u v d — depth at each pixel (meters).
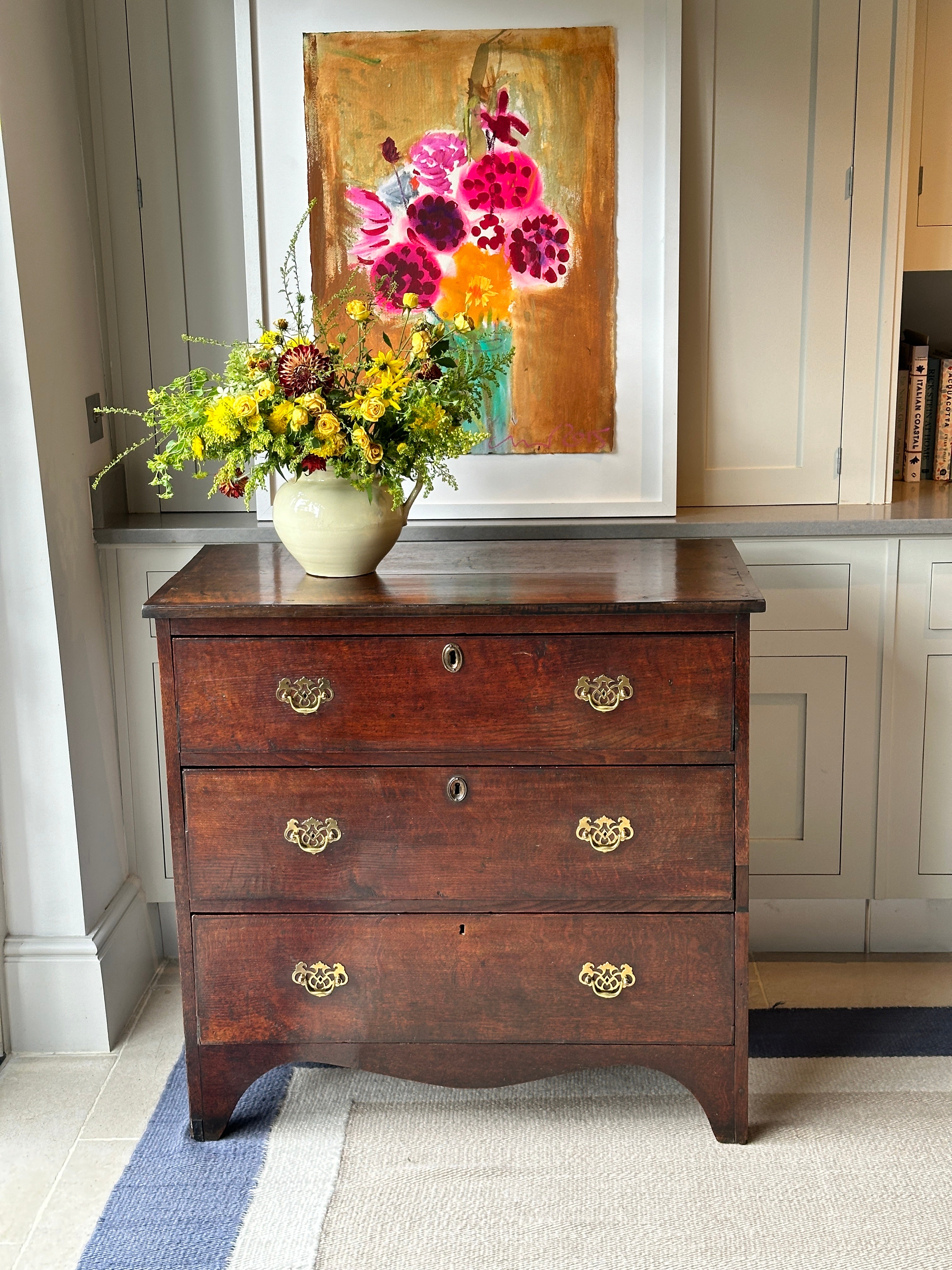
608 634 2.04
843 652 2.66
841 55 2.55
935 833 2.75
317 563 2.19
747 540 2.61
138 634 2.66
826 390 2.71
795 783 2.74
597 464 2.65
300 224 2.38
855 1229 1.98
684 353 2.70
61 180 2.47
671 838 2.11
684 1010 2.17
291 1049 2.21
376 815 2.12
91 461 2.59
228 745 2.10
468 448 2.23
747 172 2.61
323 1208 2.05
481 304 2.58
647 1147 2.19
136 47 2.60
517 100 2.50
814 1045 2.48
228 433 2.05
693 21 2.53
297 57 2.49
